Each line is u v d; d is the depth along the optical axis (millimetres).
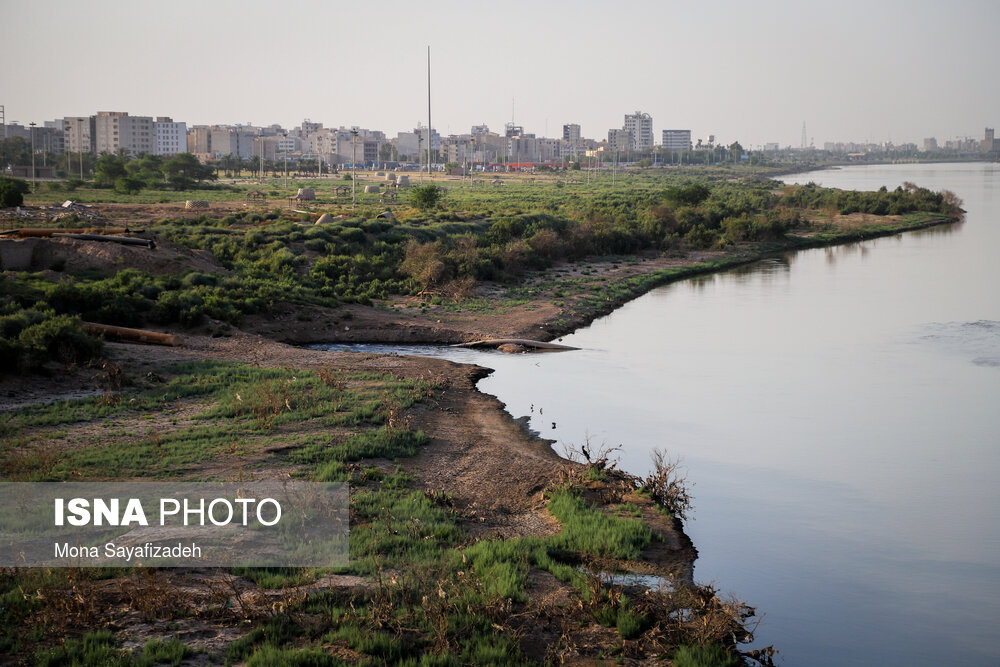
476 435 28094
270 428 26375
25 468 21359
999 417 32375
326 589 15602
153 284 44625
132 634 13602
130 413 27703
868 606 18016
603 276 68375
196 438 25188
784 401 34500
